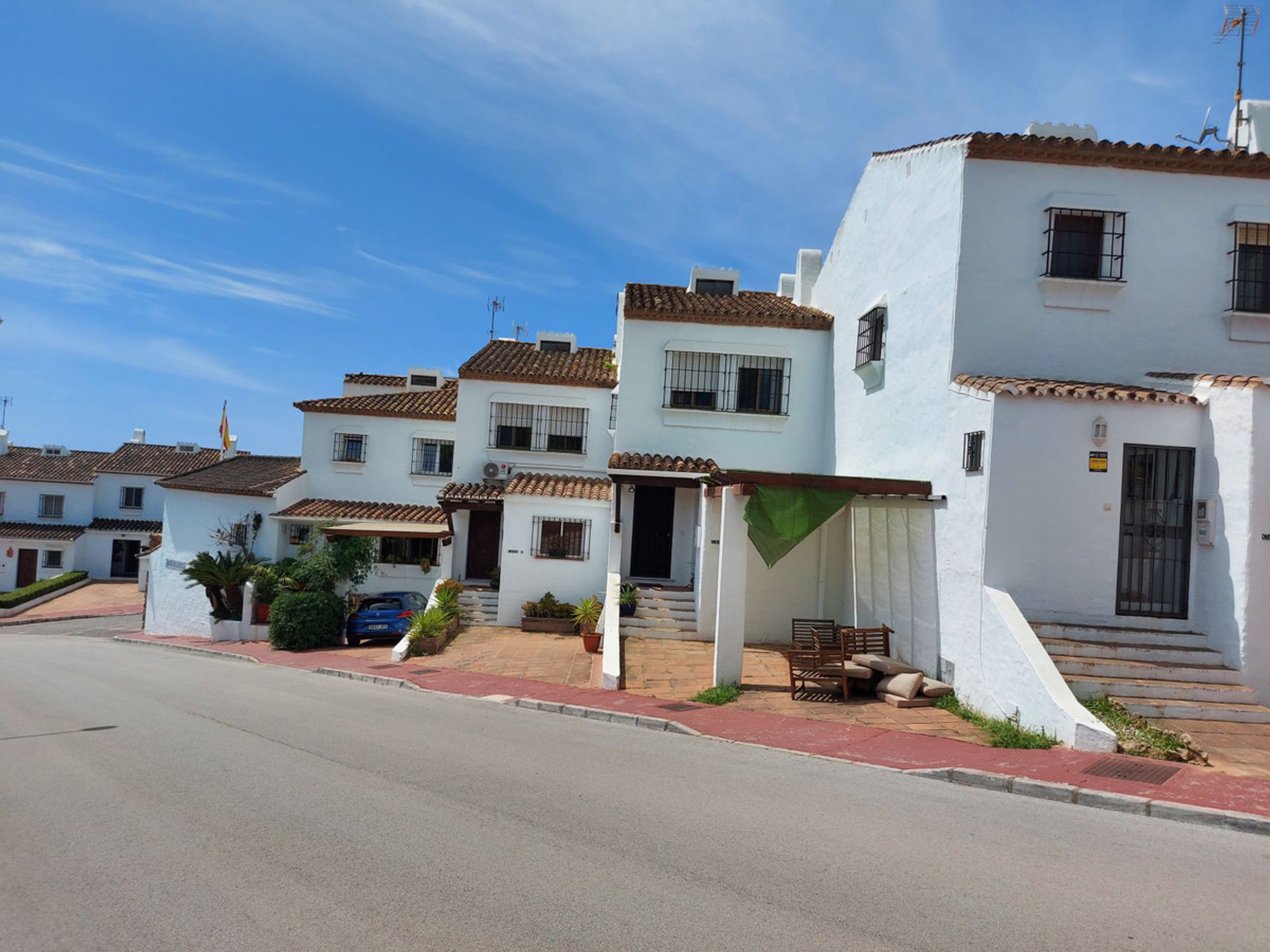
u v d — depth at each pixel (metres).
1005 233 12.01
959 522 11.21
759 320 18.70
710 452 18.81
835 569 16.06
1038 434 10.50
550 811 6.55
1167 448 10.60
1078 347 11.95
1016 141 11.84
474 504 21.75
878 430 14.76
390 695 13.11
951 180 12.28
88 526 41.62
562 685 13.52
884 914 4.65
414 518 25.05
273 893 4.93
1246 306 12.05
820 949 4.21
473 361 24.23
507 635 19.42
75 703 12.32
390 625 21.17
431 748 8.94
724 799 6.95
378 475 26.72
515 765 8.13
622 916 4.59
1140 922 4.63
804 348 18.81
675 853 5.60
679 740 9.49
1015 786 7.50
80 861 5.49
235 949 4.22
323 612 21.27
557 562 20.88
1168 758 8.20
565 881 5.10
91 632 30.42
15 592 36.59
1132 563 10.57
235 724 10.46
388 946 4.23
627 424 18.88
